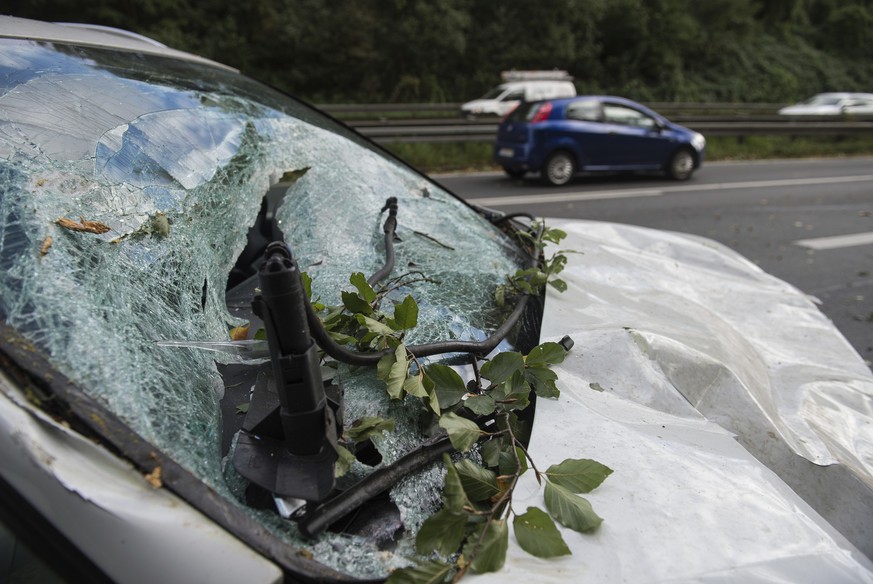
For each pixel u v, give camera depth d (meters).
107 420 0.86
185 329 1.15
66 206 1.10
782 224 7.59
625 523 0.97
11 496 0.80
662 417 1.29
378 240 1.64
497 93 16.48
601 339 1.47
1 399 0.83
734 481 1.09
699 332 1.73
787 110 18.23
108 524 0.78
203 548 0.80
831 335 2.20
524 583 0.86
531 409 1.21
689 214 8.03
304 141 1.83
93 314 0.98
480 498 0.99
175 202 1.30
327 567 0.86
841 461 1.48
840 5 33.28
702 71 27.84
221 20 20.84
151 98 1.50
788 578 0.91
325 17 20.80
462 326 1.42
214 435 1.01
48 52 1.47
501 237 2.02
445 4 21.05
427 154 11.38
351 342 1.20
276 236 1.71
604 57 25.81
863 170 12.33
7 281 0.95
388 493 1.01
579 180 10.61
